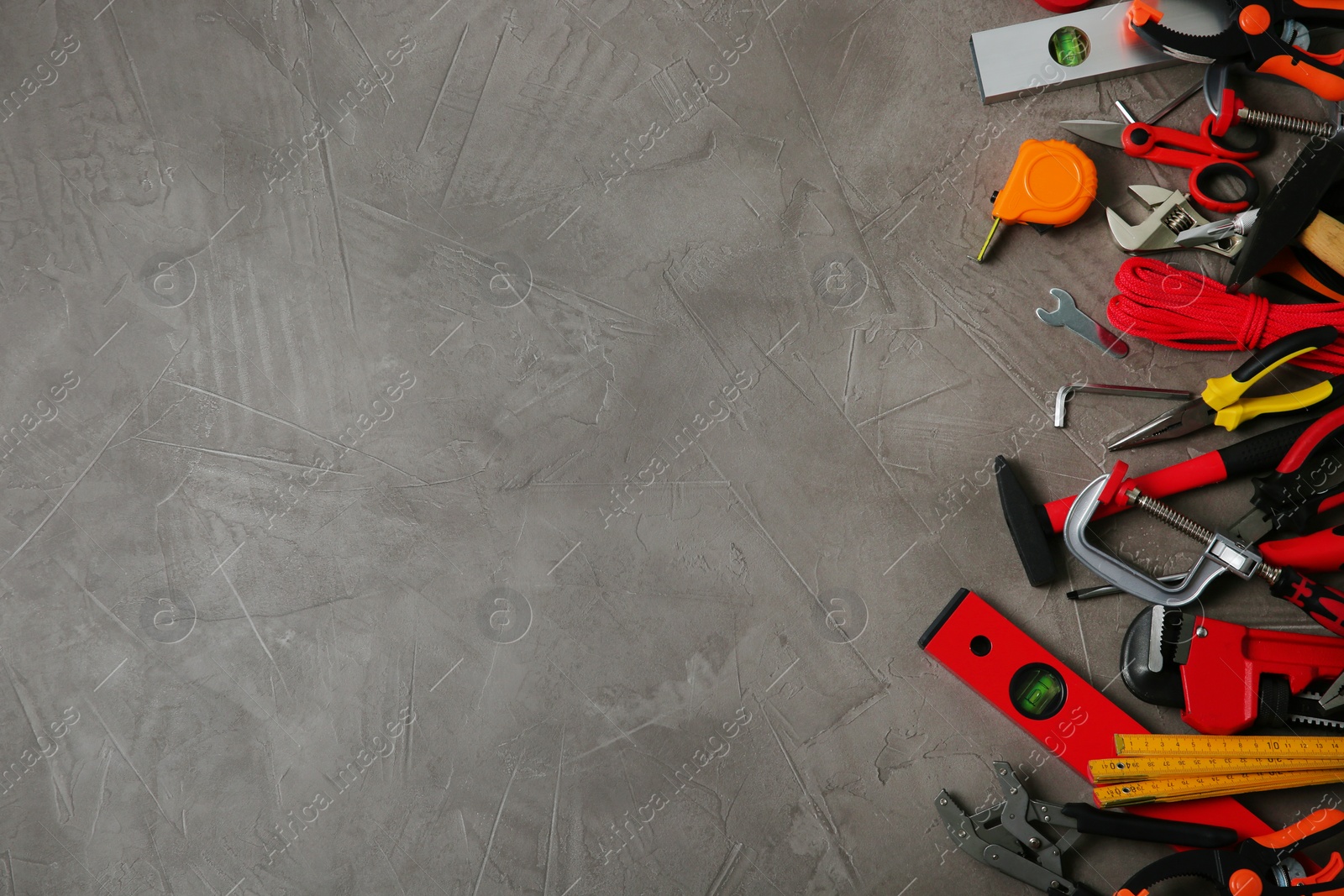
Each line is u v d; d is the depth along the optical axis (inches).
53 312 77.4
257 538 74.9
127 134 78.4
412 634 73.2
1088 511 65.9
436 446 74.9
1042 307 72.6
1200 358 70.7
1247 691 63.3
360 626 73.5
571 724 71.5
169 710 73.7
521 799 71.1
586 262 75.6
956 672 67.9
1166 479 67.3
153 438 76.1
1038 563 67.7
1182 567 69.2
